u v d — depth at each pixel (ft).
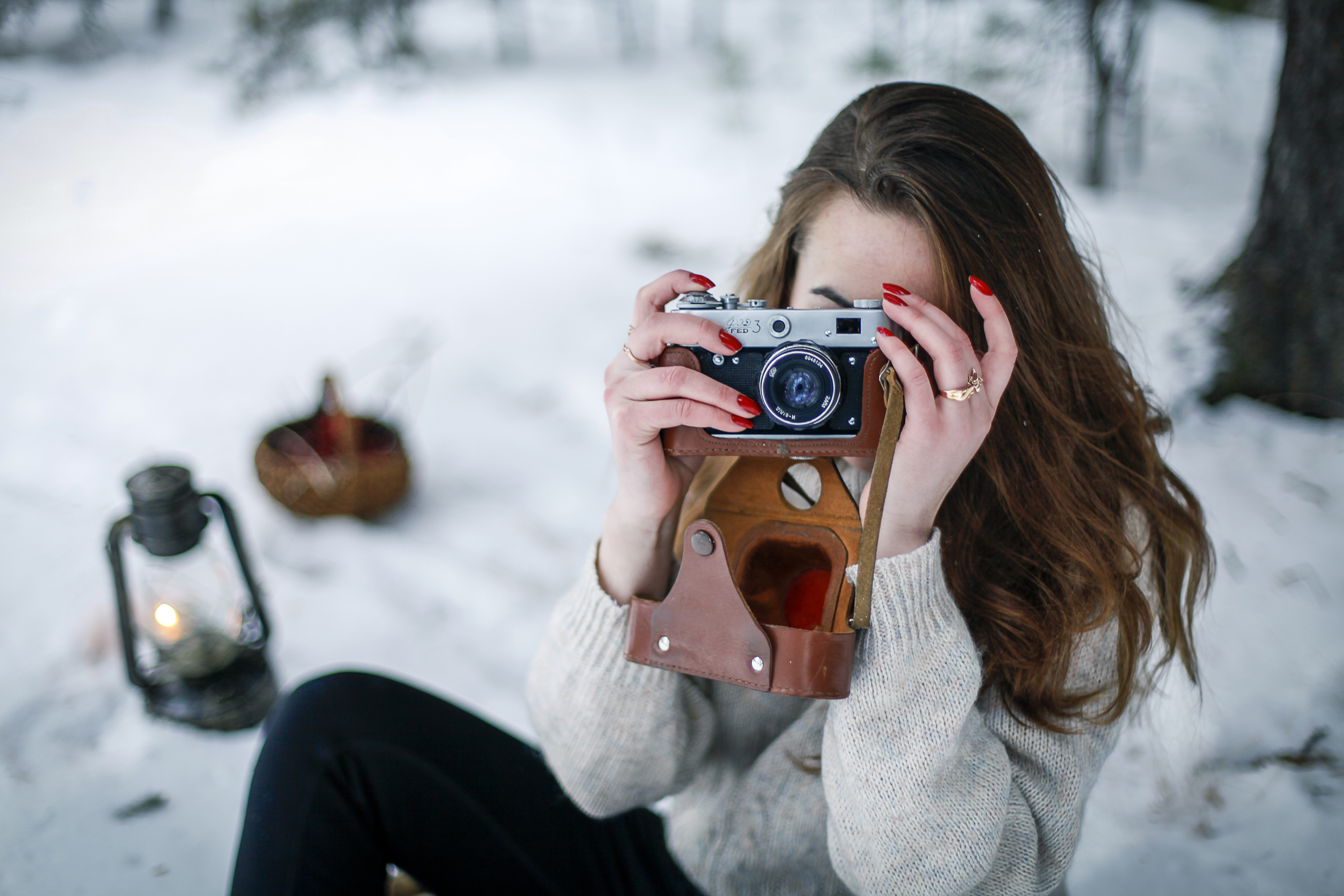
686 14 36.81
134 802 7.31
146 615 8.11
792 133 25.72
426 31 33.50
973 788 3.44
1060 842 3.80
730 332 3.52
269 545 10.42
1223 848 6.39
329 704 4.21
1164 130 26.07
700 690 4.25
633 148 25.29
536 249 19.56
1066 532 3.79
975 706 3.86
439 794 4.32
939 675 3.37
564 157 24.72
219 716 7.86
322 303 17.13
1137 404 4.18
